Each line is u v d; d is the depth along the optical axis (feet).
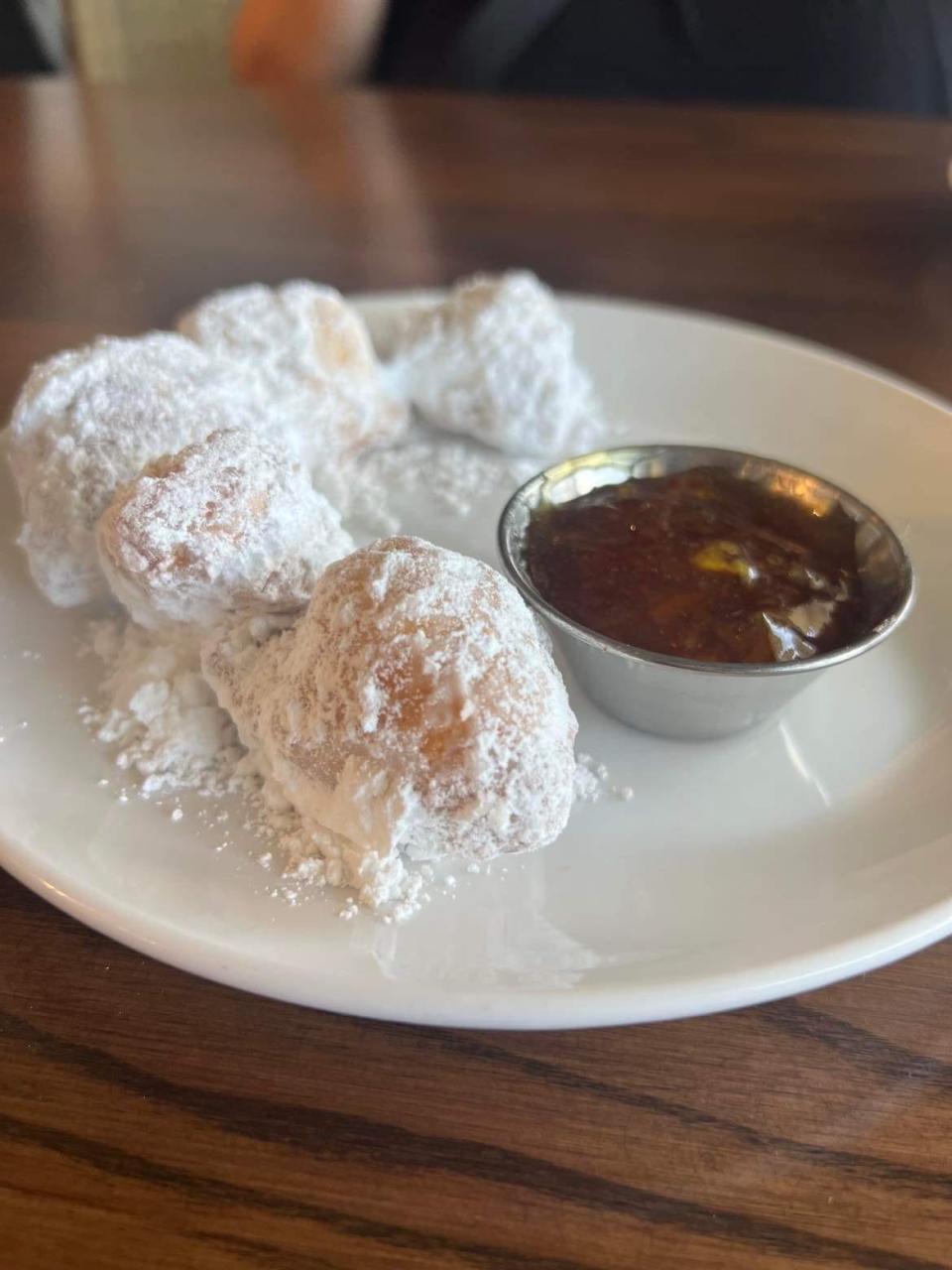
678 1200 0.32
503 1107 0.34
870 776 0.49
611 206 1.03
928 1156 0.34
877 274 0.94
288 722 0.40
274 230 0.97
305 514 0.46
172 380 0.53
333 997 0.34
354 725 0.38
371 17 1.33
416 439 0.72
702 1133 0.34
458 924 0.39
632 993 0.34
